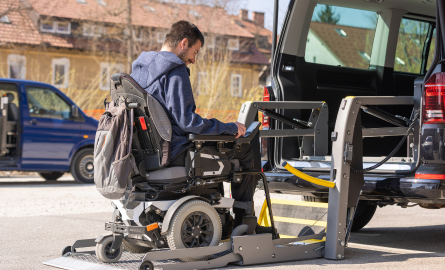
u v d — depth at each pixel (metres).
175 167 3.15
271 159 4.49
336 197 3.51
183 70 3.17
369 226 5.33
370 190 3.63
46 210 6.15
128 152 3.02
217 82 15.09
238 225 3.45
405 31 5.29
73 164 10.09
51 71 18.45
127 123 3.06
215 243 3.22
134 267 3.05
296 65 4.71
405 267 3.26
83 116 10.21
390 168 3.69
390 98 3.71
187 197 3.13
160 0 23.88
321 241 3.58
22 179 11.52
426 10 5.21
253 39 31.81
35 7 27.86
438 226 5.30
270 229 3.54
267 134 4.24
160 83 3.16
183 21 3.37
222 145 3.28
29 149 9.63
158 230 3.12
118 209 3.27
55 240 4.32
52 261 3.35
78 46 30.50
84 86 16.39
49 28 30.11
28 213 5.91
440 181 3.39
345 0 4.83
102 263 3.15
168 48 3.33
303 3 4.65
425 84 3.52
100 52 26.64
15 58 28.59
